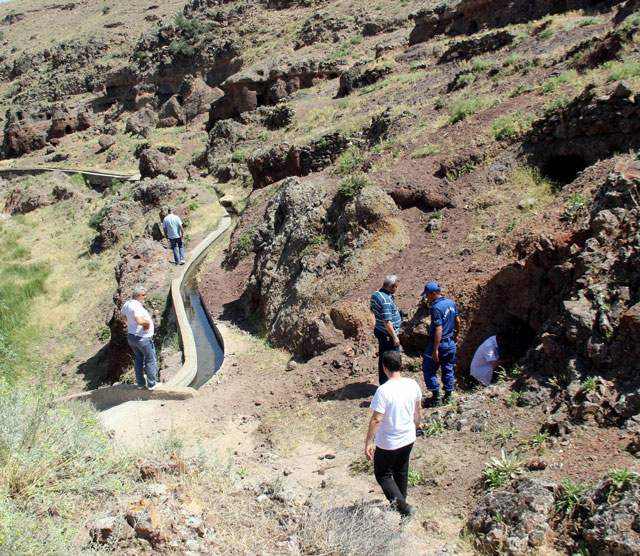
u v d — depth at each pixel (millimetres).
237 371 10648
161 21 84062
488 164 12359
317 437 7402
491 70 19750
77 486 5359
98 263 27703
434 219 11438
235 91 48125
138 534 4547
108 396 11008
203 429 8266
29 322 23422
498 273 8273
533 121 12141
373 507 5289
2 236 38531
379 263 11047
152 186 30859
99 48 89875
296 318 11125
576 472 5027
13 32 120500
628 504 4324
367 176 13578
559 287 7316
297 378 9375
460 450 6094
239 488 5664
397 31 50000
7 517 4406
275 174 22562
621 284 6352
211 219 25922
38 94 87250
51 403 6406
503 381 7020
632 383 5594
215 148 39531
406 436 5207
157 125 60125
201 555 4430
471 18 33969
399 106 20844
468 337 8273
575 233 7598
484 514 4867
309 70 45656
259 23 67875
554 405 6004
